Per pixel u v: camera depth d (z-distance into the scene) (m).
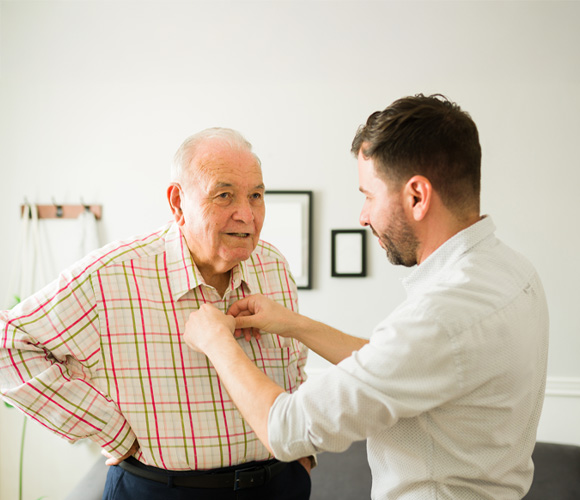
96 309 1.24
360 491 2.30
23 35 2.85
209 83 2.88
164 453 1.25
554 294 2.87
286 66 2.87
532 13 2.81
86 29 2.86
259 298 1.30
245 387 1.04
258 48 2.87
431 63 2.85
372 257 2.90
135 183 2.89
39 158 2.88
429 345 0.92
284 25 2.86
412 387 0.93
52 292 1.24
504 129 2.85
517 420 1.02
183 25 2.87
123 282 1.27
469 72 2.84
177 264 1.31
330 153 2.89
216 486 1.26
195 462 1.27
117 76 2.88
